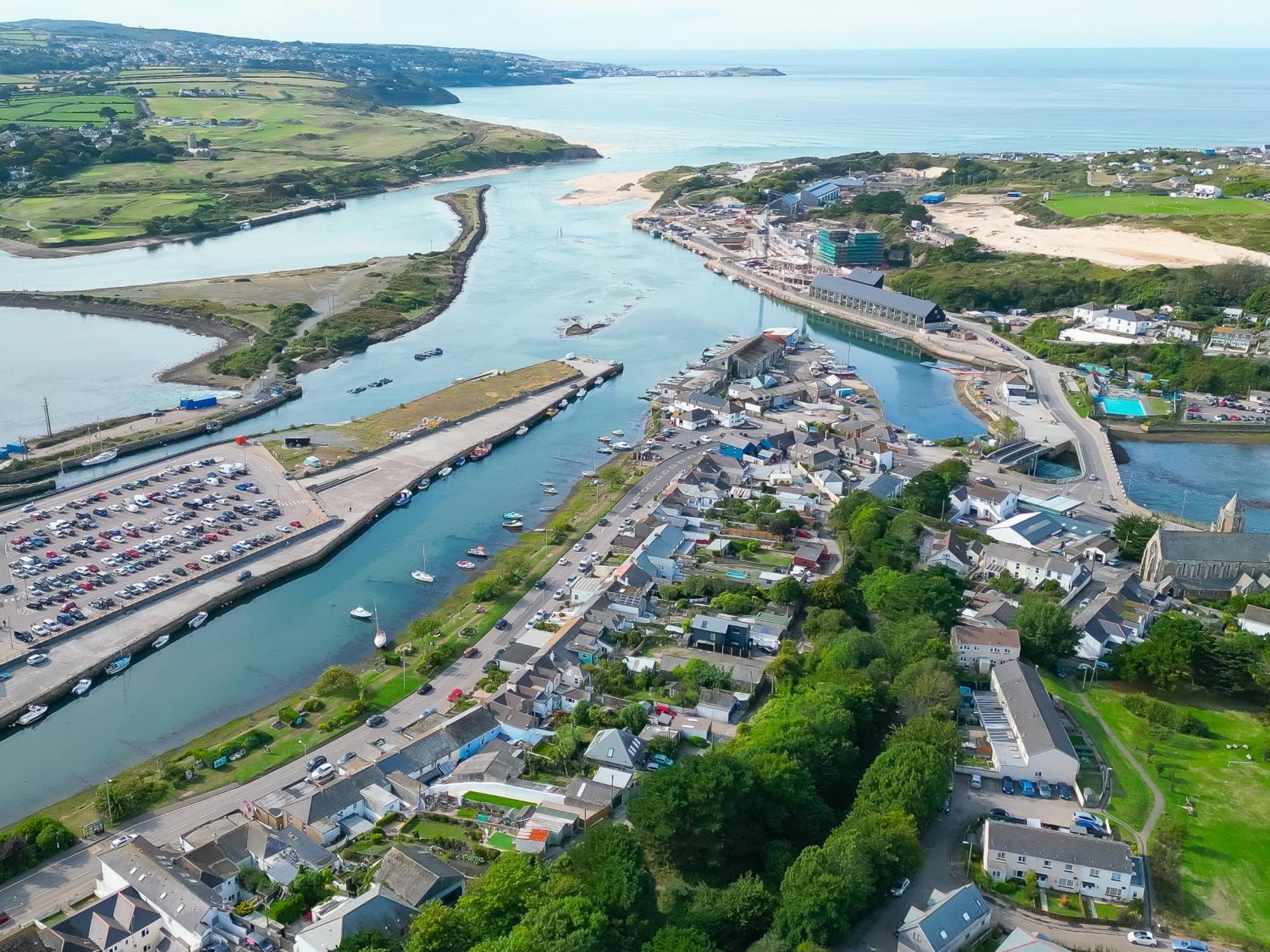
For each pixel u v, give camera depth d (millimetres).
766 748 182125
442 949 141875
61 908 161375
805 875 151625
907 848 162875
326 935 144750
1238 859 171375
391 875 160750
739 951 149875
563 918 142625
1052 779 191125
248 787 192625
